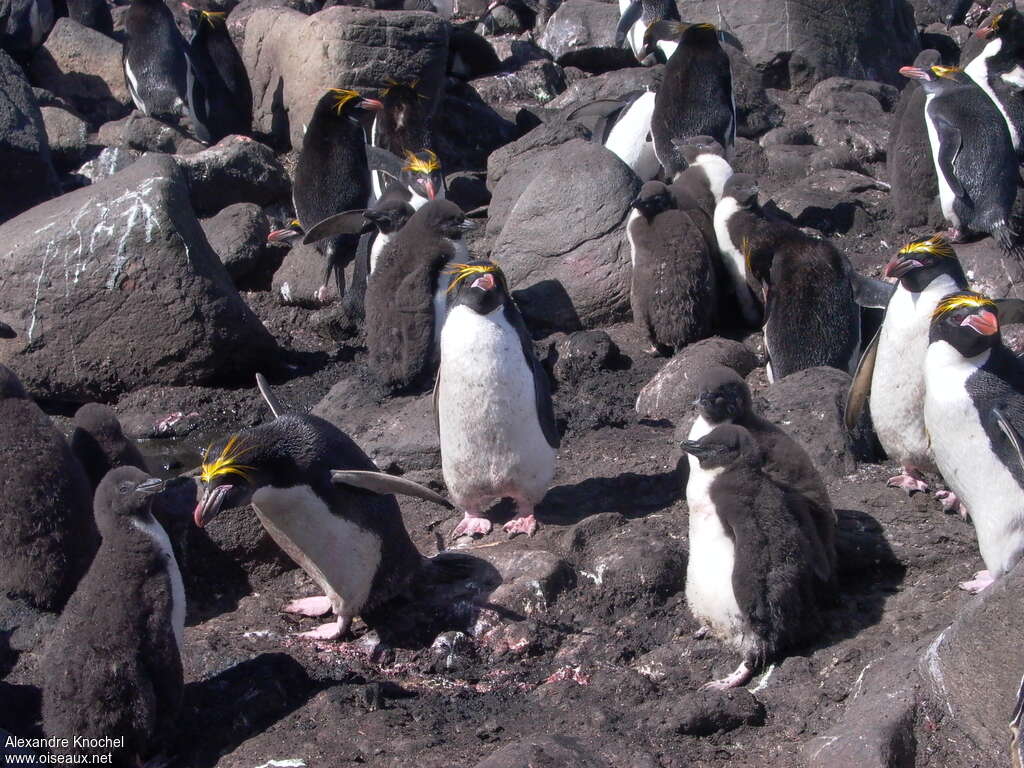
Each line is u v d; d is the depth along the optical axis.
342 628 4.43
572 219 6.10
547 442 4.65
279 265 6.96
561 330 6.09
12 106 7.29
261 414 5.86
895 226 6.64
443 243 5.61
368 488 4.29
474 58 9.45
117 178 6.01
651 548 4.48
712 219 6.04
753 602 4.08
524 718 4.08
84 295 5.88
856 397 4.84
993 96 7.01
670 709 4.04
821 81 9.02
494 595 4.42
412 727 4.04
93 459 4.75
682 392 5.38
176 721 4.07
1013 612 3.76
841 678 4.09
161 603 3.99
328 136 6.80
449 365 4.55
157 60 7.94
